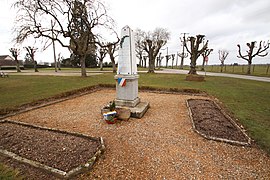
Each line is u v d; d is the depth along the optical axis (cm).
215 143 326
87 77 1631
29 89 898
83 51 1655
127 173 235
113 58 2652
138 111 477
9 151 281
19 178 222
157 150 300
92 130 392
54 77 1659
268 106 576
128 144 321
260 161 268
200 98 743
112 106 472
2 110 509
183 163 261
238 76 2022
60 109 579
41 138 327
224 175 234
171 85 1077
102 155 280
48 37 1440
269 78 1784
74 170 229
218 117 461
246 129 382
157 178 226
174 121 452
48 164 246
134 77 524
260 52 2411
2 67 4181
